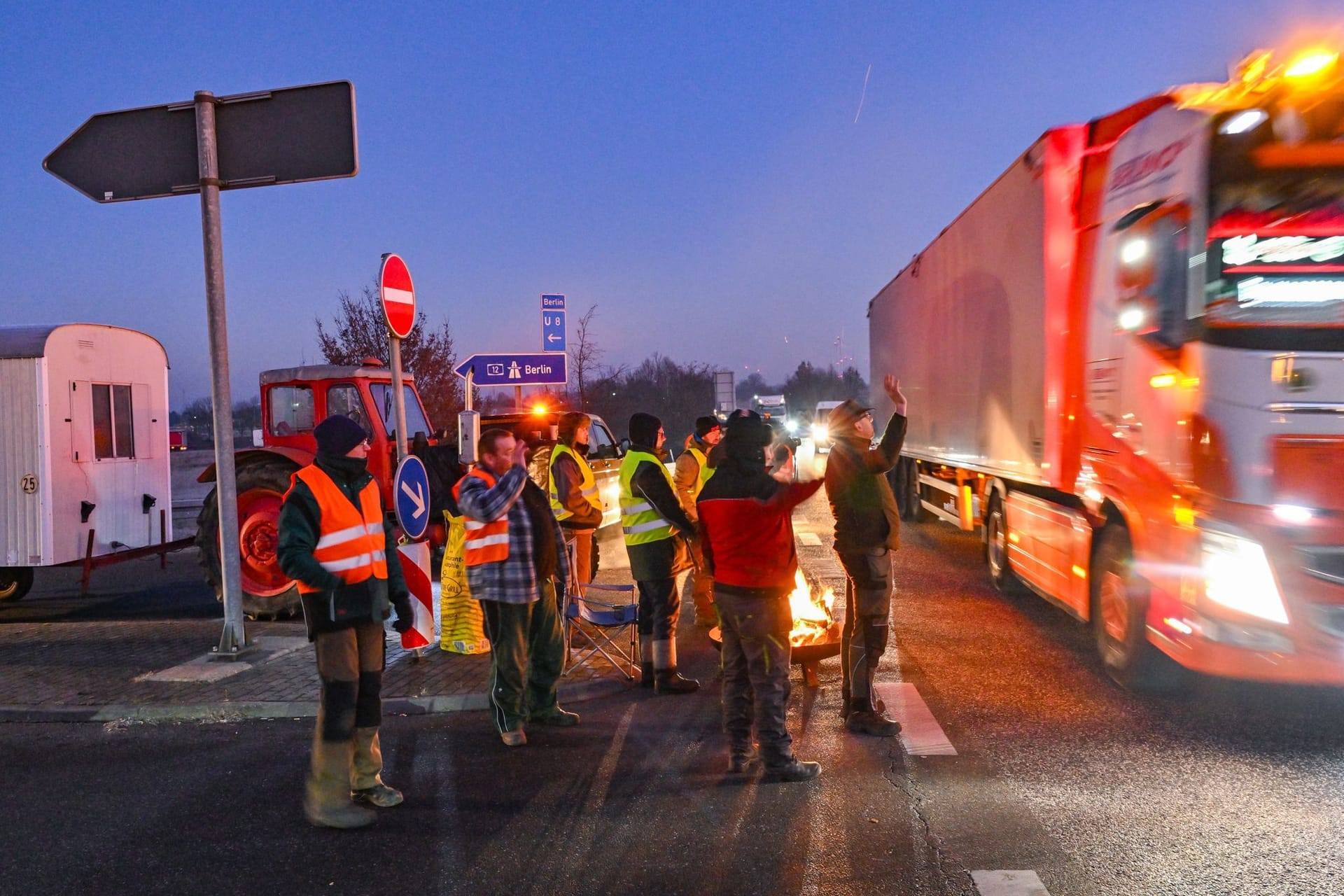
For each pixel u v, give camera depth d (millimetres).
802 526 15516
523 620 5176
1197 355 4938
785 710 4688
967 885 3516
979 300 9547
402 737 5422
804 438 47750
